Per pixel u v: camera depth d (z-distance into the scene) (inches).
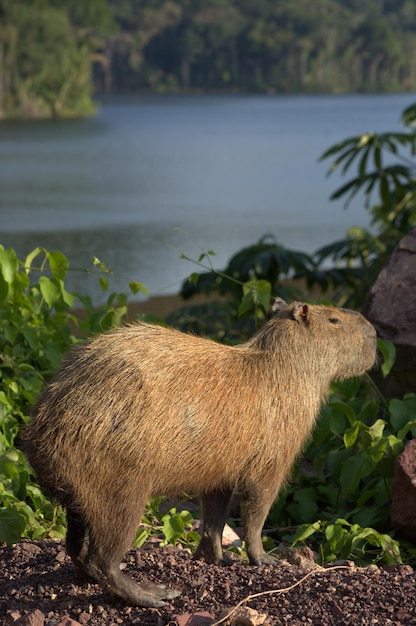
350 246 380.5
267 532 192.2
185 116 3366.1
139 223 802.8
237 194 1061.8
